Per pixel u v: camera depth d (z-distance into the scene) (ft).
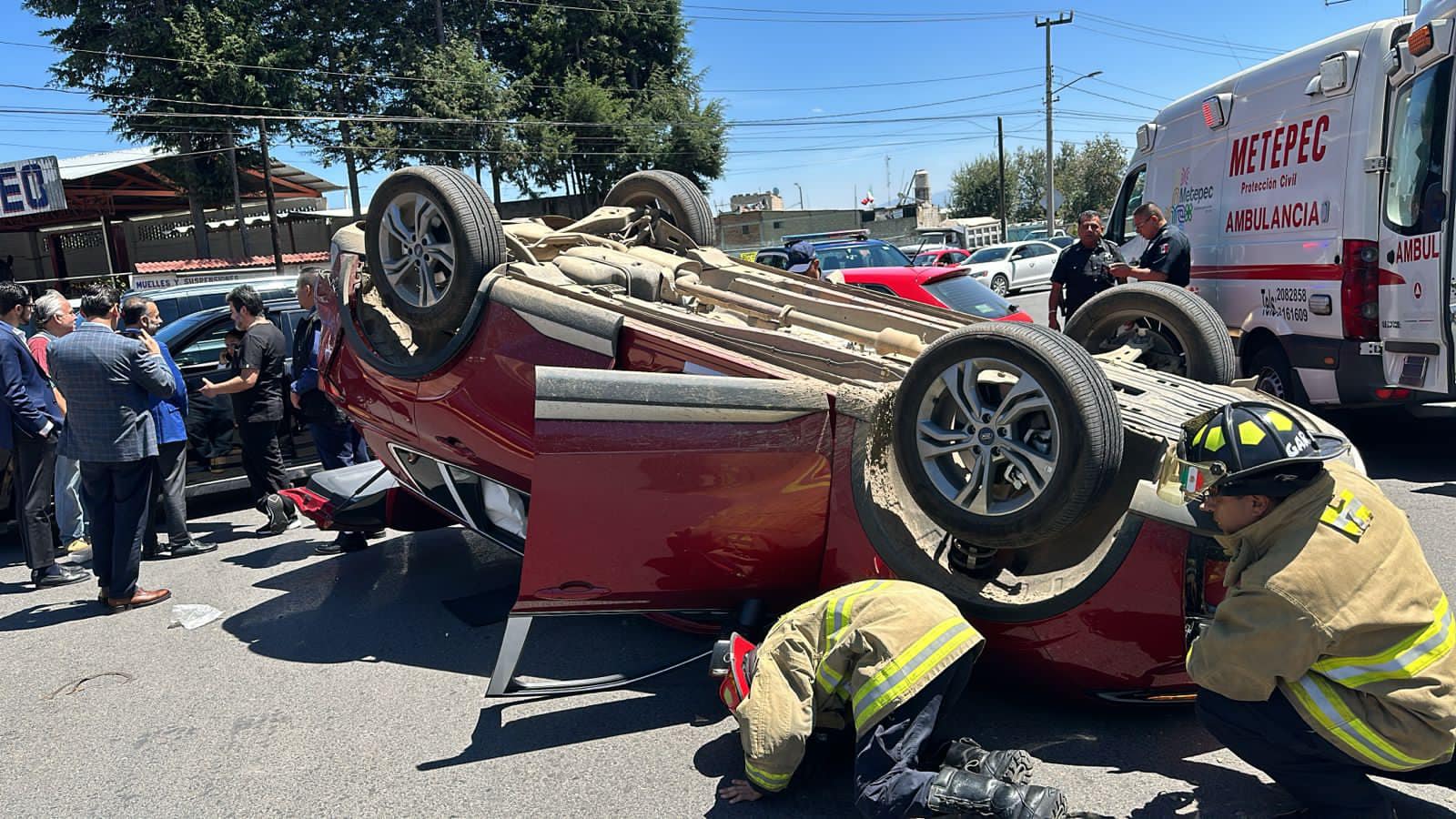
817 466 11.82
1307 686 8.13
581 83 145.69
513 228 17.37
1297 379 23.38
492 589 18.08
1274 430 7.98
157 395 17.87
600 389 12.03
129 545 17.97
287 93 115.96
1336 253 21.26
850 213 184.96
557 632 15.67
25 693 14.62
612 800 10.66
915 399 10.93
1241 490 8.01
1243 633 8.04
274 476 22.91
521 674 14.16
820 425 11.77
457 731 12.54
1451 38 18.48
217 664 15.37
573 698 13.28
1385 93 20.07
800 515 12.01
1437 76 18.98
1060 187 223.30
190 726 13.21
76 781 11.89
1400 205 20.03
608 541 12.27
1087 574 10.49
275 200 116.16
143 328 18.28
